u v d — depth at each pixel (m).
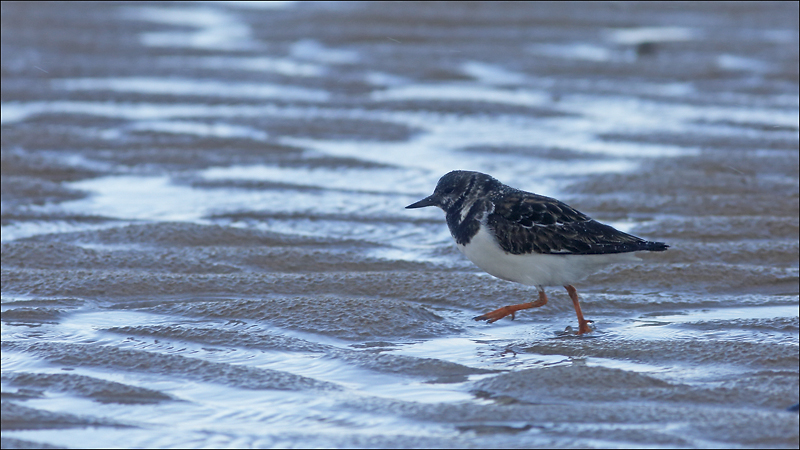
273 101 31.47
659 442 8.41
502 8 49.69
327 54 40.25
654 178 20.95
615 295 13.74
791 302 13.55
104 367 10.48
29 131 25.75
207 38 44.56
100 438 8.61
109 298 13.48
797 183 20.86
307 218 18.75
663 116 29.44
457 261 15.78
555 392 9.67
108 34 44.41
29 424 8.85
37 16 47.00
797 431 8.55
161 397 9.63
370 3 49.09
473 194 12.17
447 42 42.25
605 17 48.91
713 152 23.64
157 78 35.47
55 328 12.13
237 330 11.74
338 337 11.80
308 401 9.53
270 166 23.36
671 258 15.73
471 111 30.20
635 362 10.80
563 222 11.65
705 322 12.35
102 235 16.75
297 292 13.84
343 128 27.67
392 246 17.00
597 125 28.28
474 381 10.16
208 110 30.17
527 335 12.08
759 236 17.28
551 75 36.12
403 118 29.33
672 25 47.31
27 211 18.73
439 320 12.55
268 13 51.34
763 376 10.09
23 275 14.07
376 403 9.39
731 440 8.44
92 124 27.78
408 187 21.53
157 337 11.65
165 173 22.45
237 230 17.02
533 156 24.45
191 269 15.03
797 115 29.22
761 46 40.59
